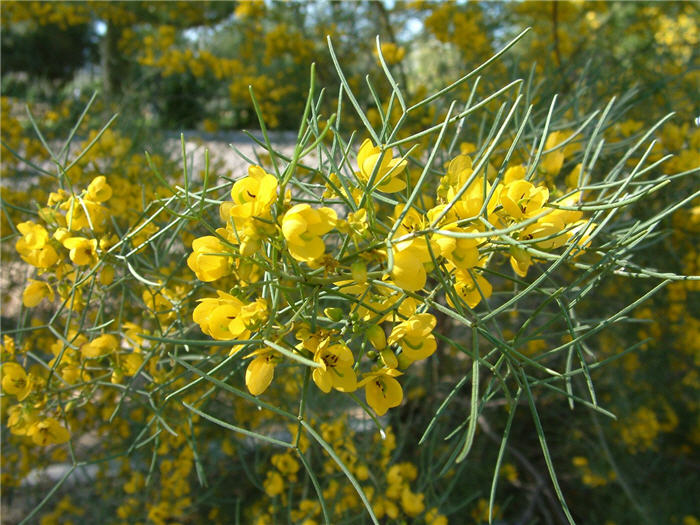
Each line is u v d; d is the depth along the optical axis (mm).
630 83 402
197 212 146
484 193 139
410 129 486
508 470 491
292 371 356
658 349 460
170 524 424
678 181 348
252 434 129
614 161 327
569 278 381
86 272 217
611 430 481
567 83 443
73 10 802
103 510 429
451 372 533
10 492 456
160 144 526
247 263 139
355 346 282
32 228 211
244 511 450
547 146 222
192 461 390
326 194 180
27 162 220
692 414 535
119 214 341
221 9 776
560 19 593
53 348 239
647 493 483
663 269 412
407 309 158
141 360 227
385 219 218
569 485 538
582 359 153
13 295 513
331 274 146
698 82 450
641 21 621
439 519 314
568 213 166
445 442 476
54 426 219
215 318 138
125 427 404
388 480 321
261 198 133
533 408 136
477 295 167
